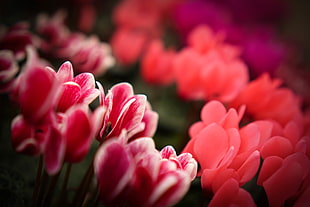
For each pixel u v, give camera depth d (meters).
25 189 0.54
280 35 1.52
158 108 0.88
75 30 1.05
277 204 0.44
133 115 0.44
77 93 0.43
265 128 0.48
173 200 0.40
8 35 0.55
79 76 0.44
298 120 0.53
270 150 0.46
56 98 0.41
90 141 0.41
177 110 0.91
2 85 0.49
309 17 2.20
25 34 0.56
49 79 0.40
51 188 0.45
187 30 0.86
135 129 0.44
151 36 1.07
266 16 1.21
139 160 0.41
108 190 0.40
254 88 0.56
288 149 0.46
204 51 0.63
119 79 0.98
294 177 0.44
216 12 0.88
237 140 0.45
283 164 0.44
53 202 0.54
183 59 0.60
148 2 1.07
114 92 0.45
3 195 0.49
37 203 0.45
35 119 0.41
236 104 0.57
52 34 0.63
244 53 0.79
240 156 0.45
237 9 1.17
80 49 0.60
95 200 0.44
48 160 0.40
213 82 0.58
